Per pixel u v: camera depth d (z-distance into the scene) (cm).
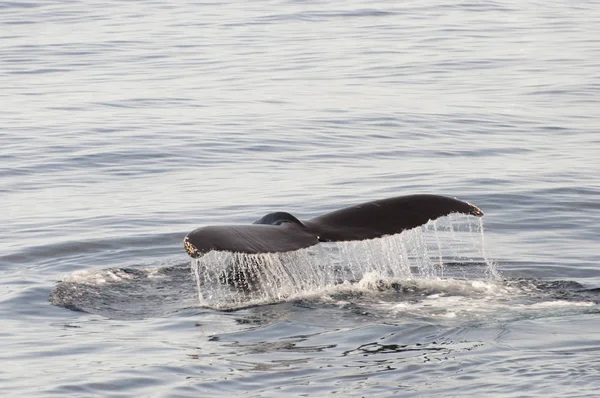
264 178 6431
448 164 6762
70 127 7956
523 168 6594
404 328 3391
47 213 5588
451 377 2919
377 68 10750
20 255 4734
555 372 2912
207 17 14638
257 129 7894
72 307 3794
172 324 3538
